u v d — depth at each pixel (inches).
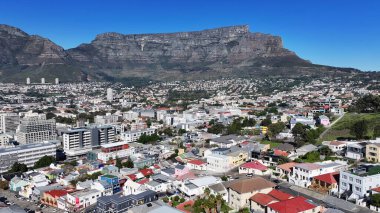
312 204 6338.6
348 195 7116.1
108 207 7101.4
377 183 7086.6
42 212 7667.3
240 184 7204.7
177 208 6791.3
